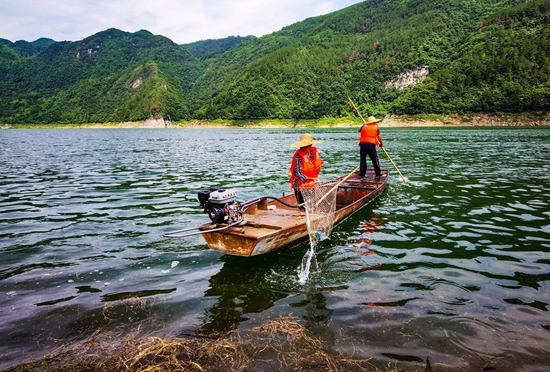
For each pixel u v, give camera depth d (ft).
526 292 15.01
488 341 11.73
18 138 193.67
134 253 20.06
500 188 36.27
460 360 10.82
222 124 432.66
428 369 10.38
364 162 39.01
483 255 18.95
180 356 11.20
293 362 10.82
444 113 290.97
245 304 14.37
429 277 16.47
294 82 506.07
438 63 431.84
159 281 16.57
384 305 14.07
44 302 14.73
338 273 17.10
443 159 64.03
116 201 32.89
